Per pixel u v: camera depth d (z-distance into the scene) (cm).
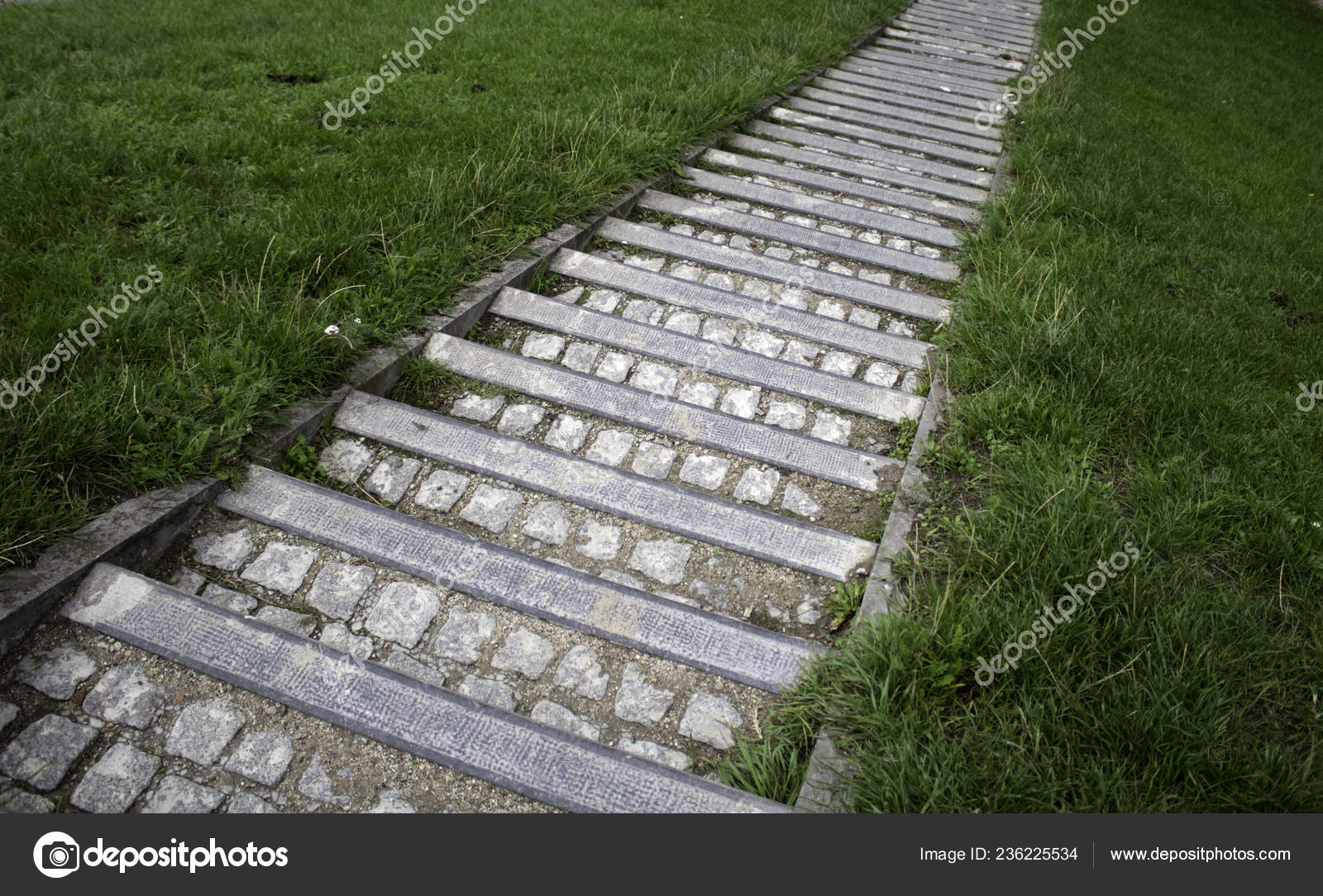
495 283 400
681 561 275
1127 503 278
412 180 442
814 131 742
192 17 794
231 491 273
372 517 269
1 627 214
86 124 487
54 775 198
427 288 372
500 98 620
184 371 288
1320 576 246
